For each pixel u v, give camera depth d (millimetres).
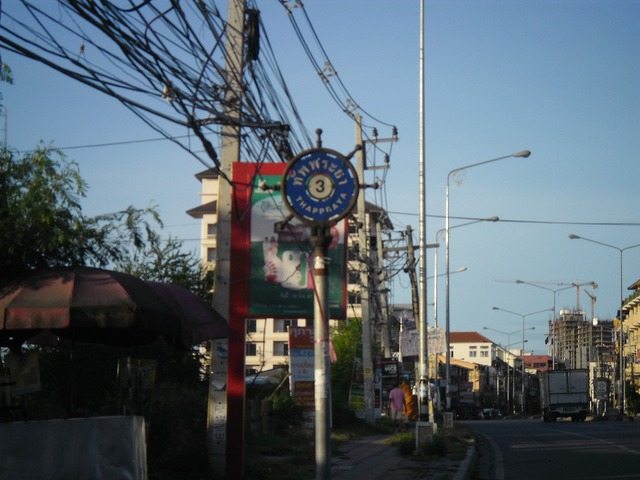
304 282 14617
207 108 10516
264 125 11727
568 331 167500
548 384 54438
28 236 11852
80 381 16719
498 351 189000
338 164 9570
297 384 24906
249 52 13727
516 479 16188
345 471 16797
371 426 30922
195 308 12711
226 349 14312
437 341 31469
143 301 11148
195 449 14023
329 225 9547
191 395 17172
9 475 7891
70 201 12102
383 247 41375
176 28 10141
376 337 54312
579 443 25906
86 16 8555
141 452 10195
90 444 9031
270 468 15273
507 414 122750
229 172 14766
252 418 21672
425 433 20375
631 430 34719
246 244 14742
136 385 13508
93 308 10742
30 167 12031
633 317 95188
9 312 10570
